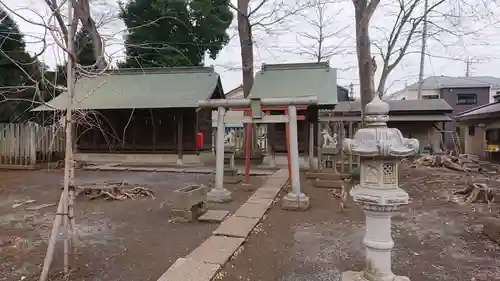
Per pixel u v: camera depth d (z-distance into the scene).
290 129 7.50
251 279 3.78
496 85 28.77
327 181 9.81
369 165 2.93
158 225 5.93
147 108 15.09
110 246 4.81
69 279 3.69
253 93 14.73
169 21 18.53
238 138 18.53
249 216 6.34
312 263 4.24
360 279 2.97
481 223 6.05
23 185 10.16
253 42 18.41
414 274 3.88
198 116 16.58
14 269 3.97
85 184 8.89
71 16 3.79
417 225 5.98
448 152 21.70
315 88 14.59
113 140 16.70
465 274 3.88
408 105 22.69
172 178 11.69
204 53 21.23
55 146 15.07
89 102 15.63
